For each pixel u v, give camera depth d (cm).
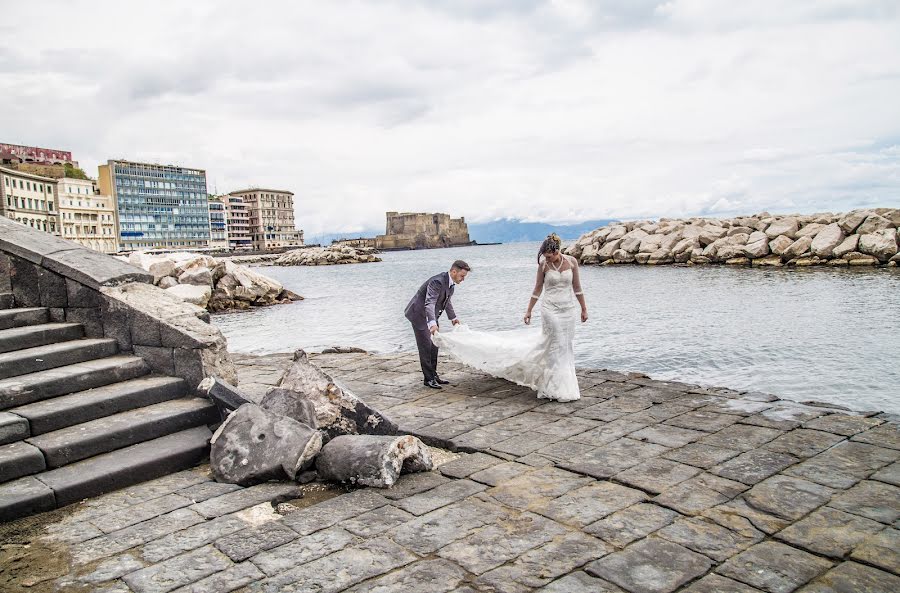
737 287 2681
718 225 4959
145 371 634
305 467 494
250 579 328
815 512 382
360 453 469
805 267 3694
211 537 383
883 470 445
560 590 305
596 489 435
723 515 384
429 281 795
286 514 426
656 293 2584
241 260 12656
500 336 786
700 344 1350
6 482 453
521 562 335
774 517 378
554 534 367
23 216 8706
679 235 4941
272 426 506
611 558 335
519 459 508
